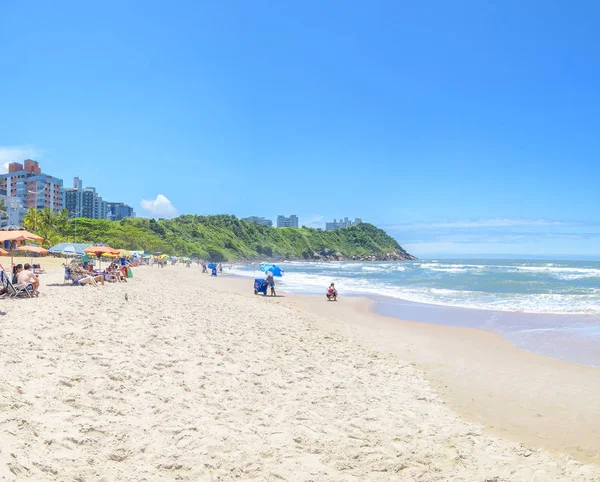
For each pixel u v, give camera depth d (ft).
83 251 81.20
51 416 17.06
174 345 31.58
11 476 12.50
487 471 17.47
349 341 44.14
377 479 16.15
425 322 61.05
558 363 37.81
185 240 530.27
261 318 51.85
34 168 474.90
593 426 23.36
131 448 15.87
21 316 37.42
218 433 18.10
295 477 15.62
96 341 29.78
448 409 25.20
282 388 25.27
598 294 99.25
